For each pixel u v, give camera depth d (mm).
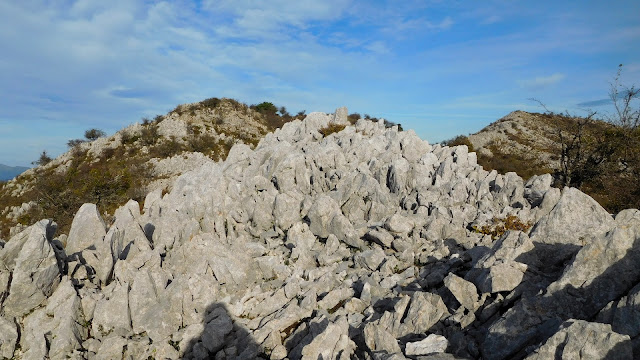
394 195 20109
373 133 28453
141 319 11867
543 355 7055
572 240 11469
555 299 8805
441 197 18594
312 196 19969
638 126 33406
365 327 10047
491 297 10203
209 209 18281
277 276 14469
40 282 11367
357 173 19641
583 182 35000
